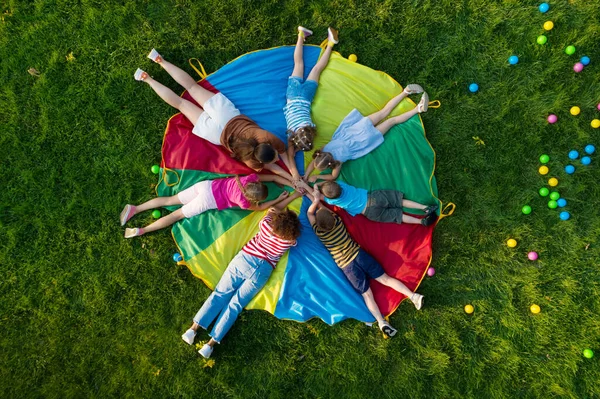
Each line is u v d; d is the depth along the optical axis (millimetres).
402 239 4062
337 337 4199
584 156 4168
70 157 4387
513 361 4074
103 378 4211
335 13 4352
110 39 4398
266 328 4211
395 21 4312
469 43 4281
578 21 4199
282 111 4195
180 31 4383
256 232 4145
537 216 4172
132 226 4336
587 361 4027
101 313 4277
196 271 4129
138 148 4355
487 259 4191
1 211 4348
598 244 4105
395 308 4051
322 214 3754
